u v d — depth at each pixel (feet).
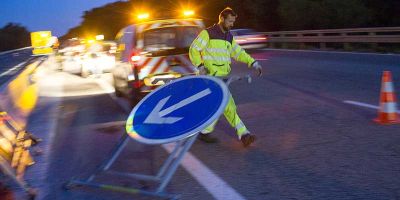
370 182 15.47
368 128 22.91
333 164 17.63
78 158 20.94
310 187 15.39
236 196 15.05
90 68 64.18
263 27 153.89
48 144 24.14
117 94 40.98
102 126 28.25
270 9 148.05
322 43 91.97
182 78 17.24
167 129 15.84
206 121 15.35
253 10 153.17
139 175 16.43
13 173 17.69
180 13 36.17
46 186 17.17
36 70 86.58
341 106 28.96
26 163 19.94
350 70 48.29
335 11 111.24
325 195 14.61
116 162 19.93
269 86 41.16
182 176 17.40
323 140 21.22
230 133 24.00
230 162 18.81
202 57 21.07
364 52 70.59
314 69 52.19
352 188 15.03
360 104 29.07
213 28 20.83
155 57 32.37
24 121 31.63
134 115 17.12
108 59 64.39
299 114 27.58
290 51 90.12
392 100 23.97
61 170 19.17
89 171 18.62
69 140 24.88
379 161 17.58
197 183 16.51
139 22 33.50
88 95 44.37
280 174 16.90
